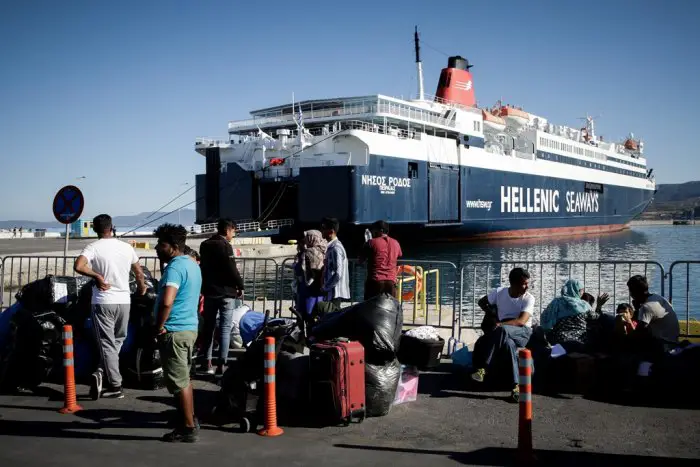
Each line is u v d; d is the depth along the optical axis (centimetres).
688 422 542
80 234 5431
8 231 5688
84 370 699
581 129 6359
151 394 643
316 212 3050
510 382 623
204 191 3531
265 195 3391
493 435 509
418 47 4234
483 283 2297
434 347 700
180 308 487
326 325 612
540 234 5050
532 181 4753
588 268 2789
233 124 3597
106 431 517
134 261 641
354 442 491
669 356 613
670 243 5625
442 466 438
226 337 705
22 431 515
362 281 2175
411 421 548
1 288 1037
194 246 2902
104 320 612
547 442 490
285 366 563
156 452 465
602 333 705
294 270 768
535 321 1284
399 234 3609
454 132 3900
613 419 550
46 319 694
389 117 3266
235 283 702
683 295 2161
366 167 3036
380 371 561
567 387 642
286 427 532
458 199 3862
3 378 635
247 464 440
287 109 3528
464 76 4362
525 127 4934
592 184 5878
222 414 549
